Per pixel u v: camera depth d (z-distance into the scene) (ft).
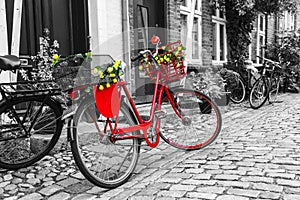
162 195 8.33
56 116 11.23
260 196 7.89
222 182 8.94
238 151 12.07
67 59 9.72
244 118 19.83
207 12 29.63
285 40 38.96
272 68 27.78
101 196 8.64
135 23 21.18
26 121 10.68
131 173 9.80
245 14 32.63
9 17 14.49
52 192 9.04
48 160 11.65
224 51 33.55
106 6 18.25
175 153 12.42
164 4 23.39
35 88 11.34
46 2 16.28
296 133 14.87
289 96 33.58
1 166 10.22
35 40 15.85
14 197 8.75
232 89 26.91
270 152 11.73
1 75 13.02
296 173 9.37
